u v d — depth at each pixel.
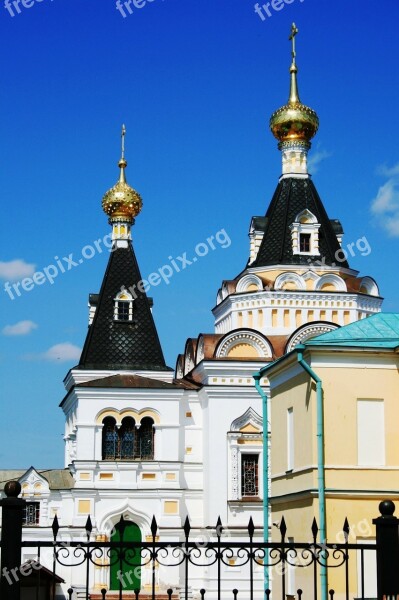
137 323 54.69
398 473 29.84
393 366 30.52
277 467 34.22
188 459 52.81
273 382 35.25
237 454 51.44
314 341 31.11
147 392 52.41
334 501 29.42
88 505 50.81
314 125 58.16
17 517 12.66
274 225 56.97
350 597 28.03
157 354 54.31
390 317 34.22
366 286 56.28
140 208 57.12
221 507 50.84
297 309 54.56
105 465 51.44
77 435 51.69
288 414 33.12
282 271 55.31
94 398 52.06
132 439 52.25
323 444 29.67
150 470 51.84
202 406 53.34
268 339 52.78
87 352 53.97
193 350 58.03
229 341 52.75
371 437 30.06
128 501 51.22
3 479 53.78
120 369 53.44
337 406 29.97
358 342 30.83
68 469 53.78
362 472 29.72
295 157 58.12
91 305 58.69
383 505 13.27
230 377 52.22
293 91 58.66
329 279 55.06
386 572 13.03
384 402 30.27
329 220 57.88
